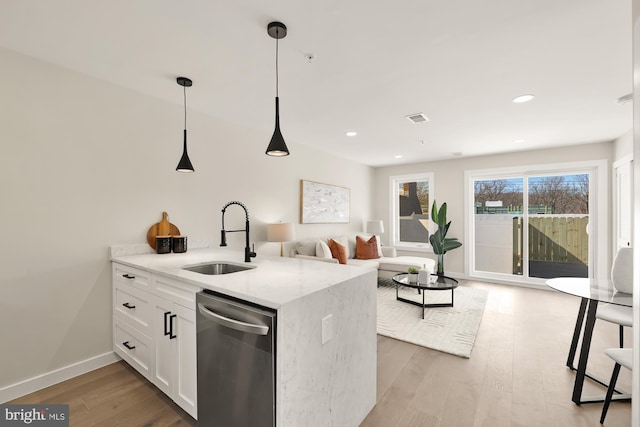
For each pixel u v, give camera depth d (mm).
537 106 2842
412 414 1755
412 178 6121
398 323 3191
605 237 4191
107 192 2357
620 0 1419
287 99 2719
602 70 2131
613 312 2072
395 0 1440
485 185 5324
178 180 2850
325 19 1594
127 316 2156
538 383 2072
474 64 2061
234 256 2459
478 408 1805
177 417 1723
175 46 1870
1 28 1675
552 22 1595
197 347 1529
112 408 1802
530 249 4910
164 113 2742
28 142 1974
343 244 5016
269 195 3889
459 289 4641
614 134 3807
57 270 2104
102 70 2186
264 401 1218
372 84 2387
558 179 4688
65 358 2135
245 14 1556
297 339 1252
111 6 1490
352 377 1632
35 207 2006
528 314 3500
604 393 1940
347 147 4637
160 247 2537
